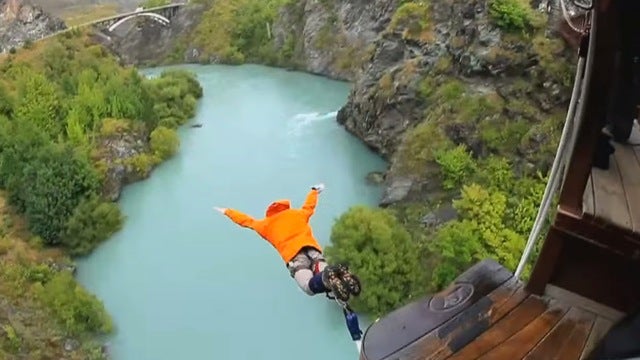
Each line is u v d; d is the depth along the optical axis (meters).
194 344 41.41
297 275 7.37
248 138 71.06
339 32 94.31
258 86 92.19
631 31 5.87
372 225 40.88
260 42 106.12
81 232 52.75
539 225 7.68
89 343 41.97
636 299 6.57
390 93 61.88
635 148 7.26
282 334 41.31
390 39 66.44
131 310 45.22
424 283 41.00
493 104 51.84
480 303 7.09
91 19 115.44
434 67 59.34
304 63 97.44
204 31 113.31
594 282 6.71
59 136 62.78
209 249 51.22
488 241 40.78
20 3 97.88
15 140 59.03
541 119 49.59
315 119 75.25
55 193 53.53
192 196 59.50
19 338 42.03
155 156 65.81
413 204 50.91
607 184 6.72
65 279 46.78
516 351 6.54
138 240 53.56
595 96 6.04
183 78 84.06
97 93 69.31
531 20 51.69
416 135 54.66
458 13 58.03
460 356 6.59
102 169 60.56
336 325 41.41
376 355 6.77
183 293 46.34
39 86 67.75
